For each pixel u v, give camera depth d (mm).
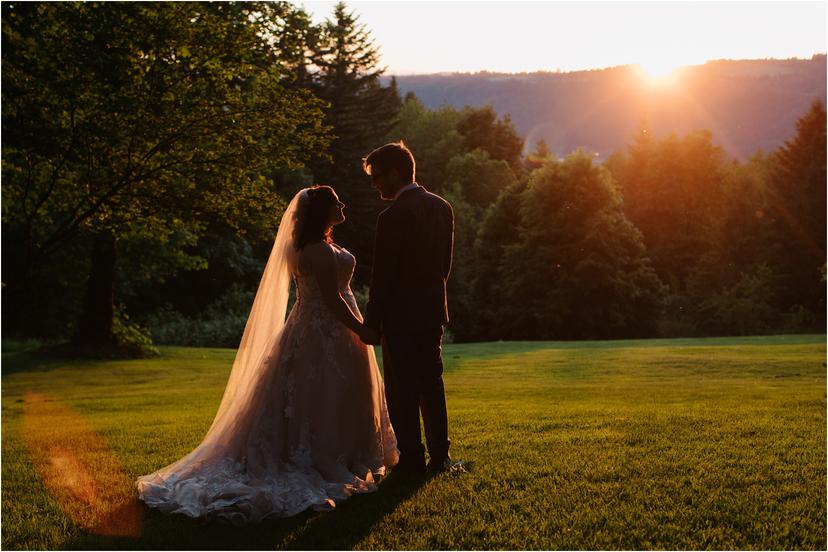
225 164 13562
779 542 3439
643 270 47156
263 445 4211
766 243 53906
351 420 4480
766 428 6195
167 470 4473
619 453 5191
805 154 55281
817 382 13242
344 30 45469
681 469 4695
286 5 15484
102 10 12227
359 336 4543
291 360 4391
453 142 73000
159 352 22922
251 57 14086
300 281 4574
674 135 66562
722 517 3777
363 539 3535
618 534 3539
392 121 56031
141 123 12336
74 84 11688
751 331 47219
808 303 52688
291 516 3889
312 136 14727
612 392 11539
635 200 66500
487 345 28469
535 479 4480
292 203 4594
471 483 4402
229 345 29469
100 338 21969
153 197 13336
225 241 29984
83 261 23141
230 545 3506
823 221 52625
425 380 4660
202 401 11477
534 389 12672
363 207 44188
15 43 12172
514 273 48312
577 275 45781
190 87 12969
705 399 9648
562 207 46469
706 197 64812
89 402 11773
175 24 12828
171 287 33875
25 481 4852
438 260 4633
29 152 12547
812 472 4594
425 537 3549
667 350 22031
